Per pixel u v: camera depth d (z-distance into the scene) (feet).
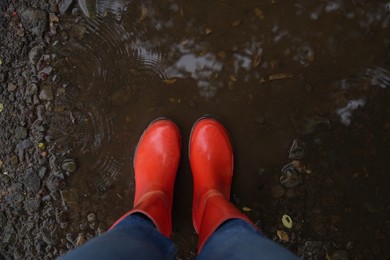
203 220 3.77
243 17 4.51
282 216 4.59
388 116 4.50
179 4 4.53
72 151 4.63
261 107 4.57
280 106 4.57
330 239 4.57
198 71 4.57
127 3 4.56
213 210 3.75
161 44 4.57
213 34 4.54
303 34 4.51
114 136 4.62
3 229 4.69
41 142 4.60
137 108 4.61
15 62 4.59
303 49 4.52
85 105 4.60
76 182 4.64
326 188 4.56
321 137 4.55
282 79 4.54
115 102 4.60
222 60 4.55
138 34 4.57
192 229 4.63
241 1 4.50
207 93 4.58
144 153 4.49
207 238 3.47
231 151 4.56
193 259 4.62
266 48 4.53
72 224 4.66
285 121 4.57
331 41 4.50
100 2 4.55
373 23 4.48
